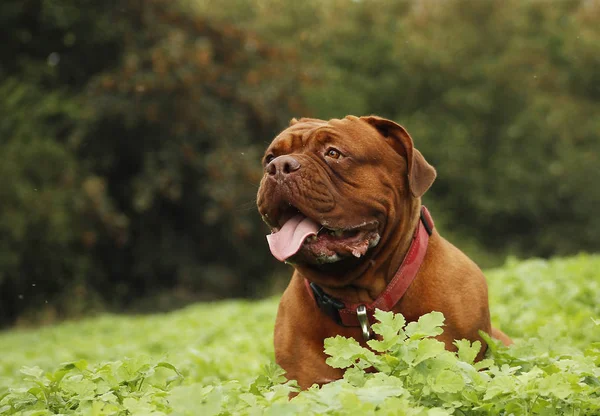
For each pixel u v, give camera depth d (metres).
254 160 20.09
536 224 26.95
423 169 4.67
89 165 19.33
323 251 4.46
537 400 3.73
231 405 3.76
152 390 4.25
